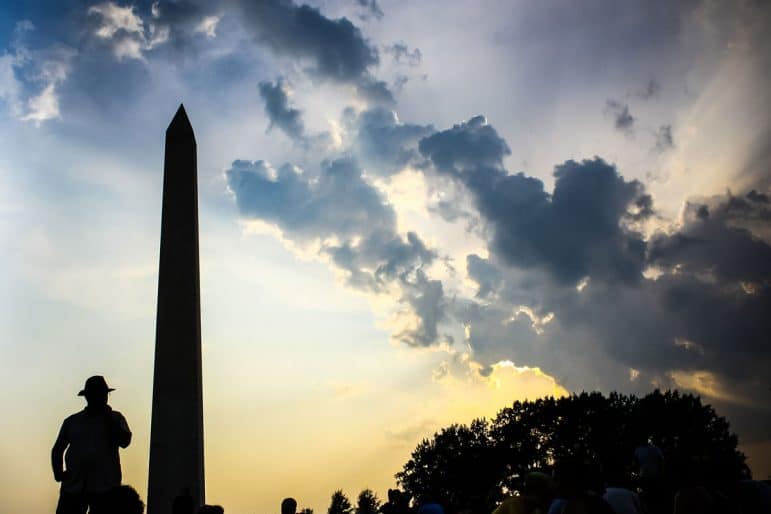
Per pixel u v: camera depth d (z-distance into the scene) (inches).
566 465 343.9
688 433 3093.0
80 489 470.0
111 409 492.4
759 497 486.0
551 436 3417.8
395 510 803.4
